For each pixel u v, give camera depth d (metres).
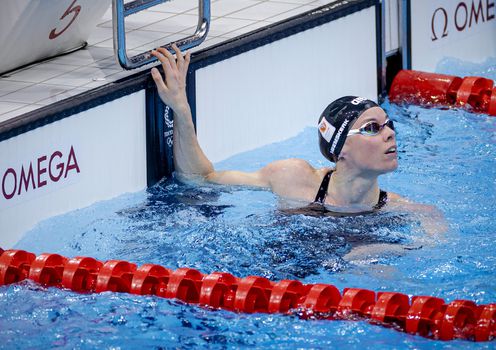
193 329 10.25
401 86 19.27
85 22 15.88
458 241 12.31
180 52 14.71
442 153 16.11
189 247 12.43
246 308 10.62
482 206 13.63
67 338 10.08
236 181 14.31
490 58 22.41
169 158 15.55
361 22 18.81
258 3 18.98
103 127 14.41
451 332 9.77
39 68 15.70
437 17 20.69
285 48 17.27
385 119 12.84
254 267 11.73
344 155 12.93
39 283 11.49
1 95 14.27
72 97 13.99
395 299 10.37
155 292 11.23
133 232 13.15
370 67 19.23
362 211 13.16
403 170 15.27
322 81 18.23
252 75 16.72
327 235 12.44
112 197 14.77
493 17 22.42
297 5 18.66
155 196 14.69
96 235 13.14
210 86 15.91
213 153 16.27
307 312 10.38
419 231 12.56
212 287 10.83
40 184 13.52
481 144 16.50
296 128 17.88
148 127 15.16
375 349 9.64
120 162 14.82
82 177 14.22
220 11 18.47
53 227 13.53
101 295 11.10
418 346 9.66
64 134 13.78
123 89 14.57
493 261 11.69
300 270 11.62
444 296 10.87
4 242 13.07
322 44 18.05
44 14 14.56
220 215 13.42
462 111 18.38
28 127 13.17
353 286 11.22
